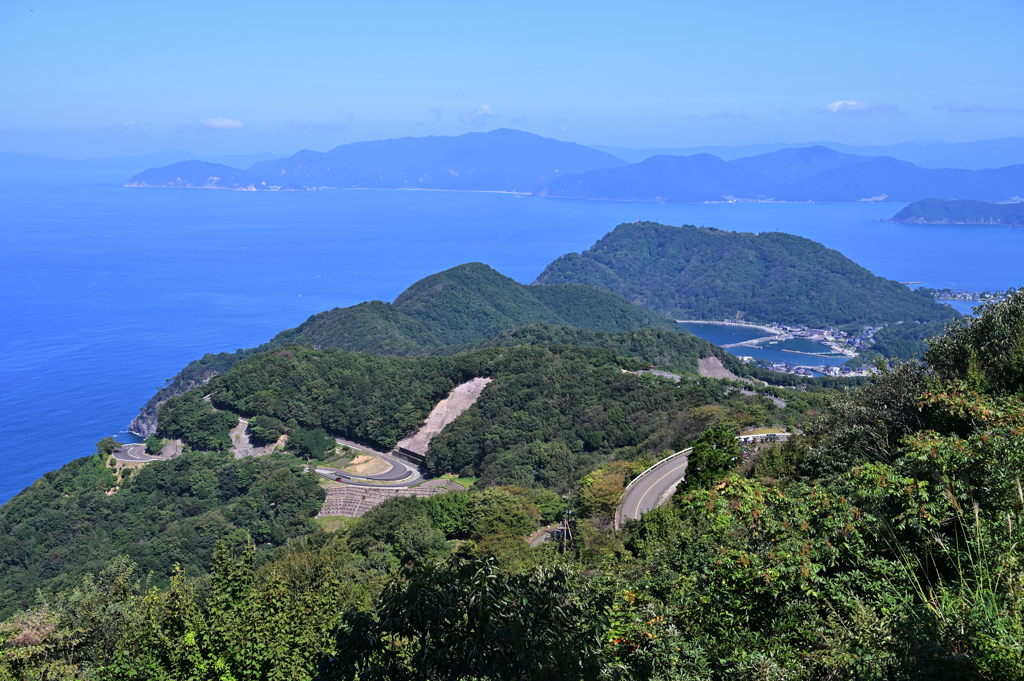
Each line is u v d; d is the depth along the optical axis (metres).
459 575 7.45
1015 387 17.77
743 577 9.55
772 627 9.17
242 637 12.41
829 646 8.55
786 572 9.30
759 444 36.75
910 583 9.14
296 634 12.66
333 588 15.34
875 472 10.19
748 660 8.41
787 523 10.34
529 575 7.71
